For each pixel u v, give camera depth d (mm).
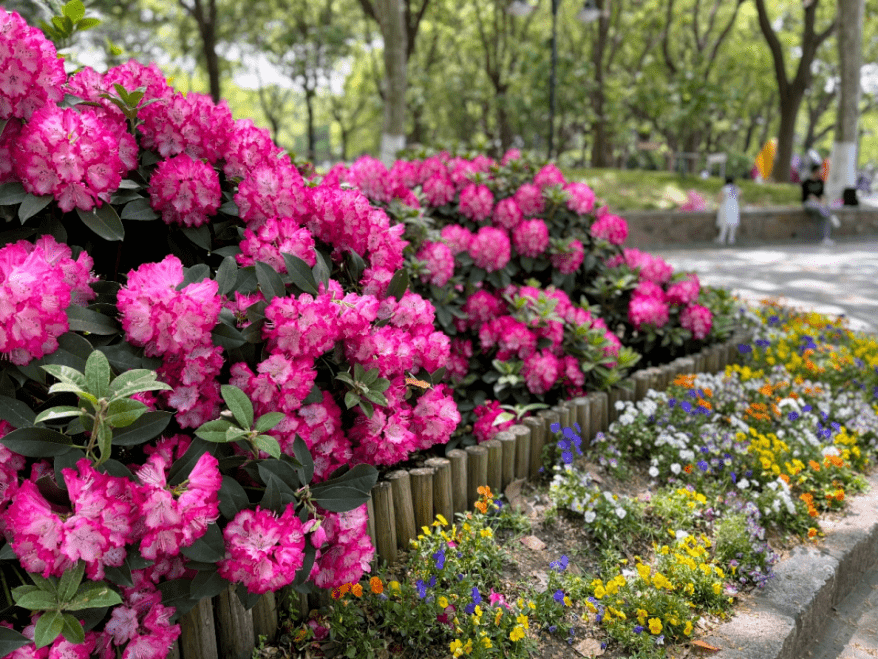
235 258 2453
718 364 5250
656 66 29094
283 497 2074
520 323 4094
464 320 4270
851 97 18219
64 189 1981
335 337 2314
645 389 4441
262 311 2178
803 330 6297
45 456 1715
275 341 2186
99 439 1679
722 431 4148
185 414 2082
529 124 25484
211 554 1901
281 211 2555
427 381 2877
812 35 21781
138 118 2453
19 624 1893
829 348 5898
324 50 28812
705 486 3664
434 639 2475
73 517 1607
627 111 25438
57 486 1706
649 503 3480
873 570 3691
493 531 3107
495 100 27266
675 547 3070
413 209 4098
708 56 28484
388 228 2922
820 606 3061
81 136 1951
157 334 1917
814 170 16344
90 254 2414
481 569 2814
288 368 2113
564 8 29219
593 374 4230
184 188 2352
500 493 3426
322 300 2193
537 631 2617
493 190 5000
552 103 15398
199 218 2436
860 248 15680
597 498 3262
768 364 5500
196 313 1911
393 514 2852
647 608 2697
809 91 32406
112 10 20250
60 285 1751
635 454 3990
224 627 2311
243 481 2238
